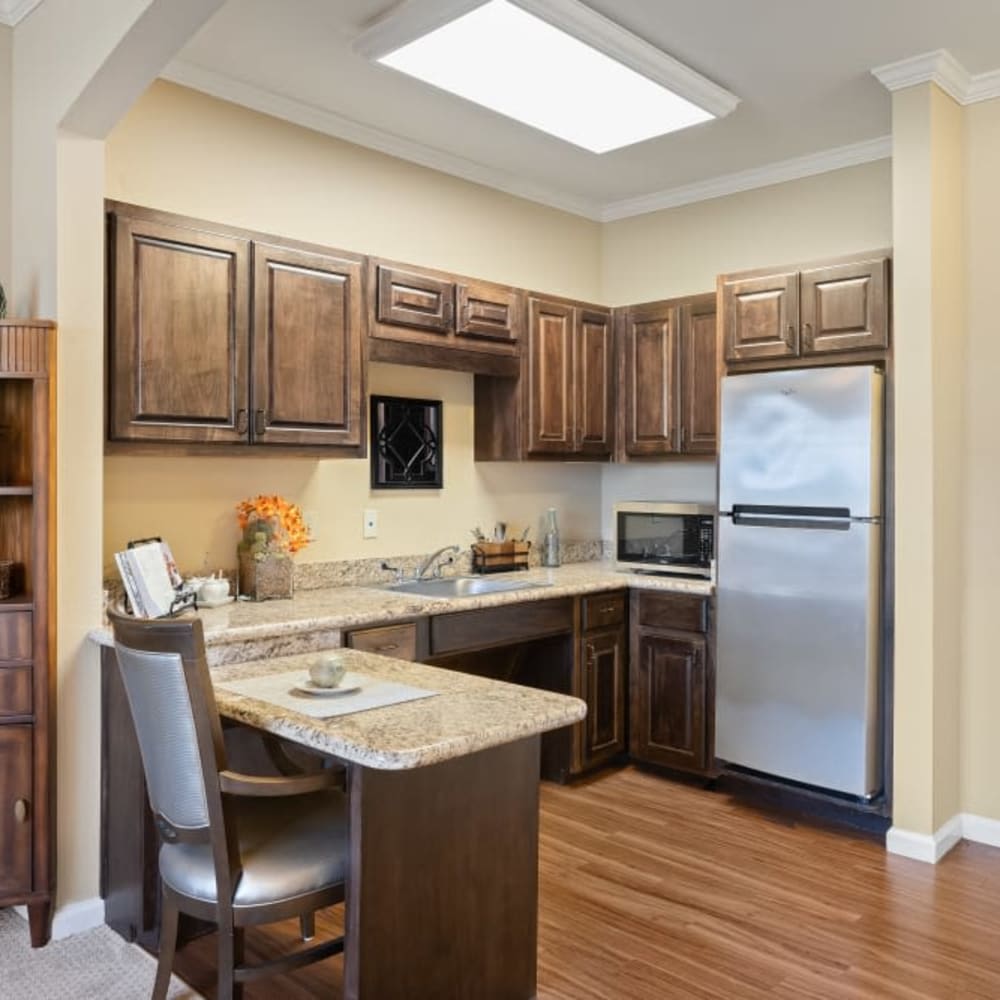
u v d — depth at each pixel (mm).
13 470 2664
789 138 3775
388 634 3051
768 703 3506
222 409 2895
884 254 3320
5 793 2443
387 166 3791
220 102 3238
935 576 3113
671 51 2984
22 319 2525
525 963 2160
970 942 2541
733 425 3604
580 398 4273
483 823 2041
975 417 3287
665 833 3334
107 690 2604
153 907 2465
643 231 4676
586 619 3863
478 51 2842
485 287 3816
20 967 2402
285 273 3061
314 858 1878
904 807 3162
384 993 1830
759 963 2432
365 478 3764
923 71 3068
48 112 2553
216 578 3166
